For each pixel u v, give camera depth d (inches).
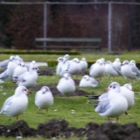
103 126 548.7
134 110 799.7
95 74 1045.8
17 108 681.6
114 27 2082.9
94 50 1984.5
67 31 2149.4
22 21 2113.7
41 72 1193.4
